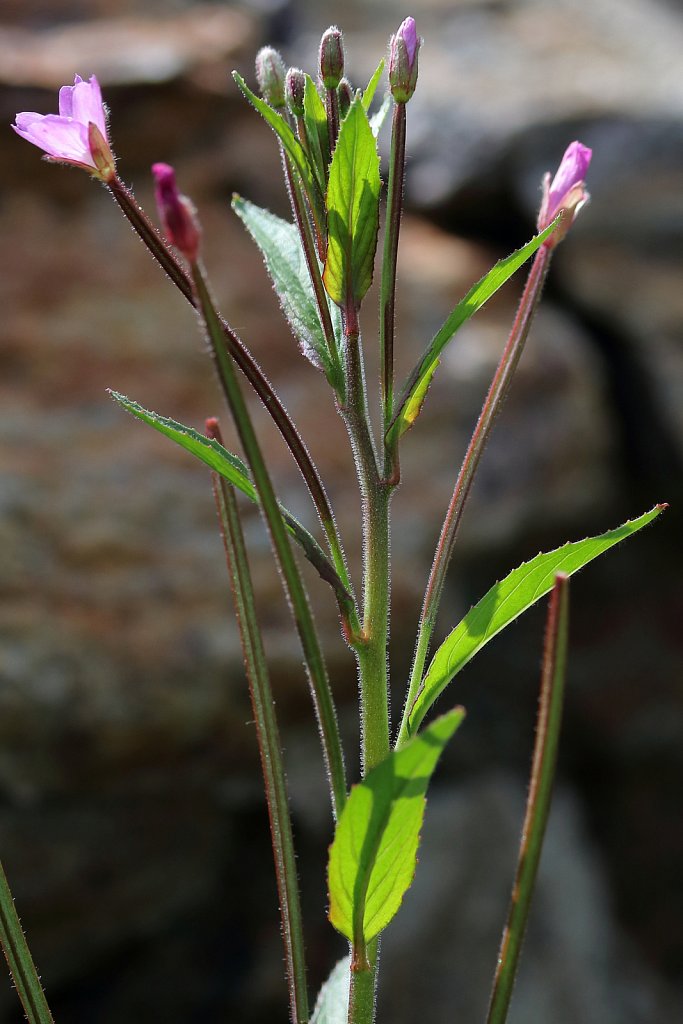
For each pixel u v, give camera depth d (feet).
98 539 2.07
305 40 3.29
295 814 2.22
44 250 2.47
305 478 0.92
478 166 2.92
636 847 2.78
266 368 2.44
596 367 2.70
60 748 1.93
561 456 2.53
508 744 2.68
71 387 2.27
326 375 0.92
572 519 2.60
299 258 0.94
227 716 2.05
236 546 0.90
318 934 2.25
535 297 0.94
